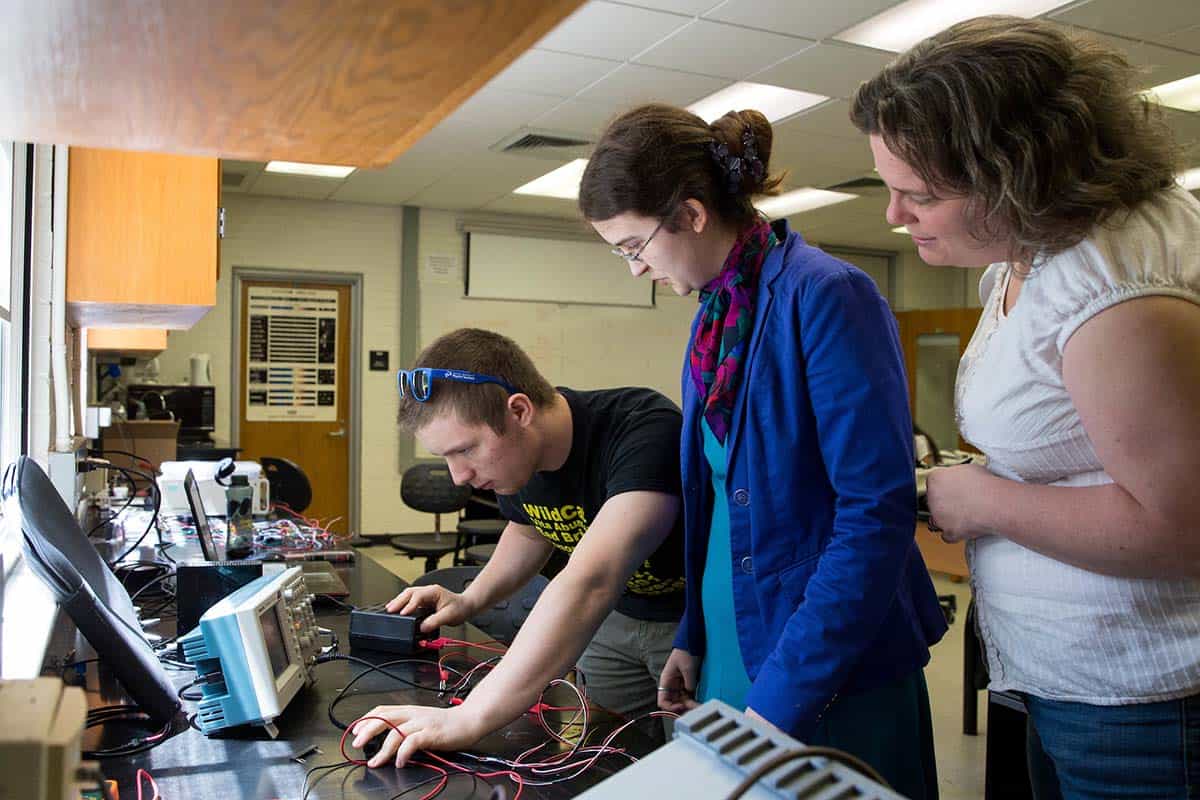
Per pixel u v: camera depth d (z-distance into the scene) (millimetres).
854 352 1022
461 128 5375
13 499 1367
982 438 1008
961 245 970
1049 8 3709
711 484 1224
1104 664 924
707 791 521
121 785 945
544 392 1345
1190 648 890
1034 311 922
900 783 1119
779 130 5430
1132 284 845
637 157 1101
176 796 921
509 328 8047
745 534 1119
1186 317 823
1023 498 934
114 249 2527
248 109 670
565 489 1385
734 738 551
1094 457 910
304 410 7488
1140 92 927
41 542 984
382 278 7637
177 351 7074
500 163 6152
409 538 5410
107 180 2521
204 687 1099
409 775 981
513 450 1285
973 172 879
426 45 515
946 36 919
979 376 1010
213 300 2598
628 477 1240
